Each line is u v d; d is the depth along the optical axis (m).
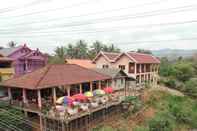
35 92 25.25
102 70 36.88
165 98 39.00
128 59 41.06
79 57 74.50
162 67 59.81
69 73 27.36
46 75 24.33
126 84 39.16
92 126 23.70
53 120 20.92
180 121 30.86
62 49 73.81
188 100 40.94
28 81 23.56
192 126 30.27
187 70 55.44
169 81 51.31
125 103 29.44
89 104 23.52
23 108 23.05
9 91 25.22
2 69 30.98
